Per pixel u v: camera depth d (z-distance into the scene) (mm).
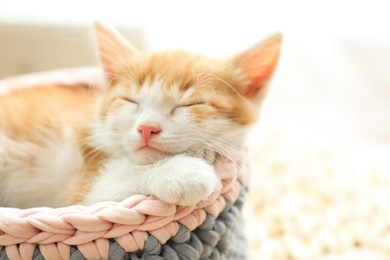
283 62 530
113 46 273
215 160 245
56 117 302
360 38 524
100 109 275
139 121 243
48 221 206
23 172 294
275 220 339
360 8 511
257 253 309
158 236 211
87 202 248
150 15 473
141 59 265
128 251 210
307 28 517
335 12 511
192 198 215
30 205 296
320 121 551
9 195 295
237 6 470
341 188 371
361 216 337
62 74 353
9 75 496
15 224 206
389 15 510
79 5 486
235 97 256
